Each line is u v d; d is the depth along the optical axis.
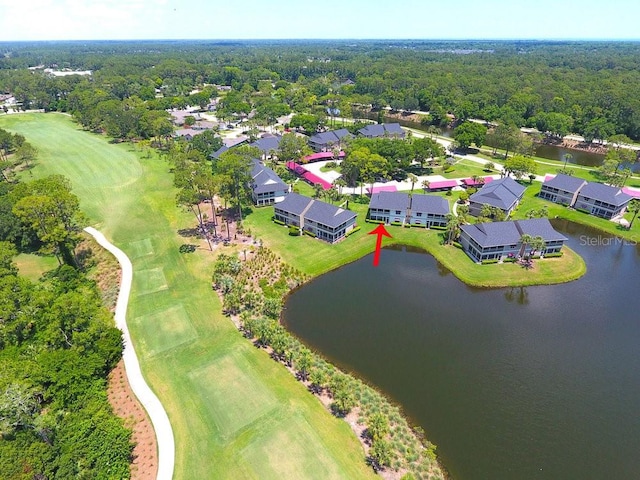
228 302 68.25
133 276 78.88
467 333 67.31
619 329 68.94
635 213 98.19
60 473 39.28
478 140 150.75
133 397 53.00
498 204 99.44
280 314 70.56
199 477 43.47
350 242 92.75
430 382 57.31
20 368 48.94
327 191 111.31
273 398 52.94
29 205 74.56
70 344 57.97
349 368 59.47
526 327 68.88
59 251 83.38
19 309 58.28
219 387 54.53
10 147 140.12
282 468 44.41
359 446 47.06
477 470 45.66
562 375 59.31
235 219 102.50
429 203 99.06
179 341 62.50
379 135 159.38
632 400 55.44
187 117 193.75
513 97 198.75
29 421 43.47
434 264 86.56
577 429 50.94
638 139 166.25
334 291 77.31
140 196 114.50
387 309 72.56
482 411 53.03
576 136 174.88
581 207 109.12
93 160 141.50
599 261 87.75
